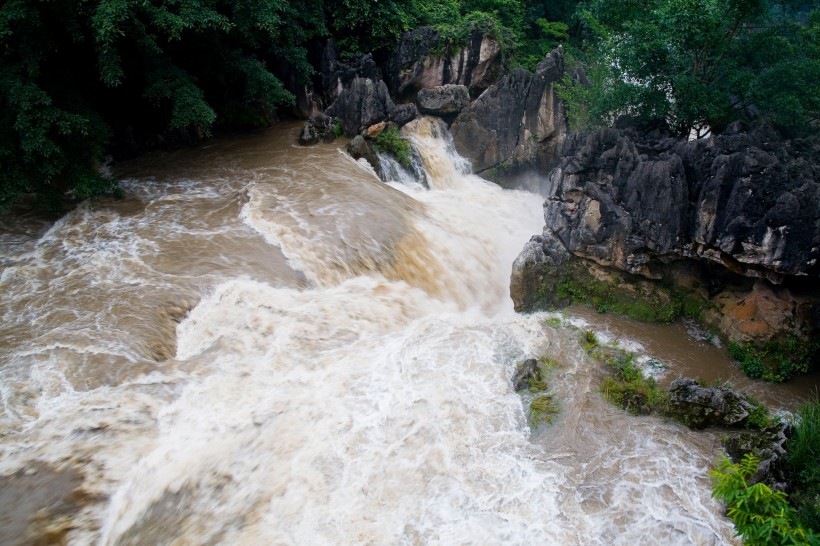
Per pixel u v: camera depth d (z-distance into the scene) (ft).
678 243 51.88
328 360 44.11
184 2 62.75
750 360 47.39
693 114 60.08
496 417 39.01
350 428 37.91
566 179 57.31
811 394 44.86
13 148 56.18
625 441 37.47
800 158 49.42
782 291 48.96
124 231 59.41
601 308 55.77
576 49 114.93
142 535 32.12
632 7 71.67
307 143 80.74
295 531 32.01
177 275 51.93
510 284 60.54
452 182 84.48
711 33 57.93
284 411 39.09
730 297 52.13
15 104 55.06
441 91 87.92
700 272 54.49
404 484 34.37
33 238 58.18
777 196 45.73
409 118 82.89
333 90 88.58
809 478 33.71
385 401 39.93
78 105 63.00
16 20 53.83
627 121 64.95
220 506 33.37
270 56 88.69
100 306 47.60
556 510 32.55
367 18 92.79
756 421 38.99
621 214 53.42
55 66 64.80
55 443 35.70
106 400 38.65
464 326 49.96
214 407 39.09
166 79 68.54
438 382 41.86
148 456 35.60
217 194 67.87
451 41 91.35
